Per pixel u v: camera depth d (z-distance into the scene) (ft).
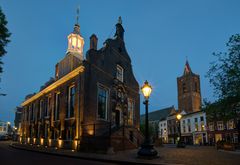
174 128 225.56
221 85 71.31
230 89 69.21
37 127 100.68
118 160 35.81
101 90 73.26
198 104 265.13
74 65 80.74
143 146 39.47
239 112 70.08
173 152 52.60
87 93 66.28
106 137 55.47
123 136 61.26
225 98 70.38
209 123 173.88
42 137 90.94
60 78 84.28
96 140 57.47
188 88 267.18
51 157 44.52
